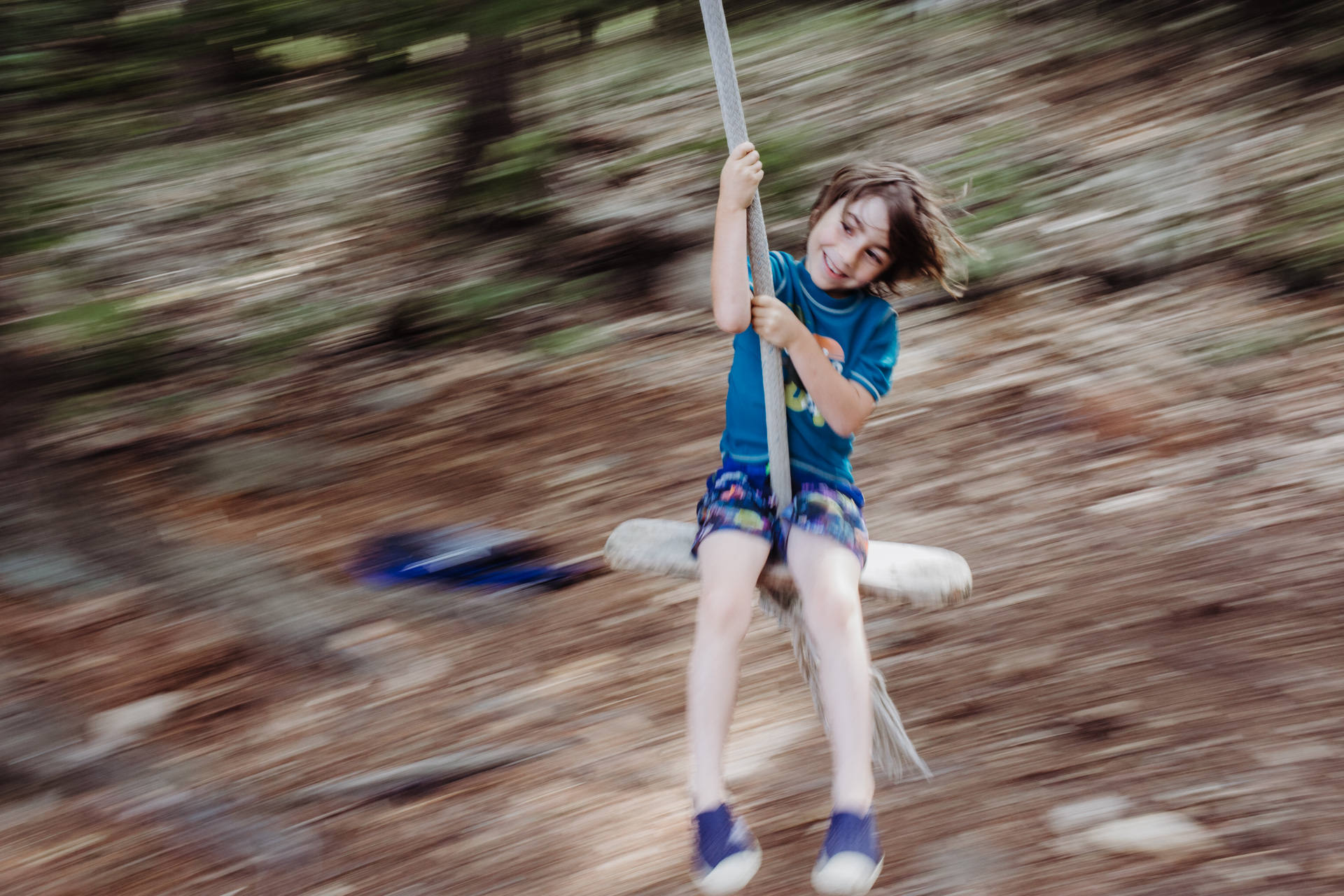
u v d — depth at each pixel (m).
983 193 7.26
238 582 4.31
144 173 4.75
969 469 4.88
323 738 3.53
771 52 9.33
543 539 4.63
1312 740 3.03
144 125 4.49
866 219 2.66
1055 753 3.14
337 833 3.13
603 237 7.13
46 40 4.11
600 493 4.97
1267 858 2.69
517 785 3.27
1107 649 3.56
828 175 7.68
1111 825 2.85
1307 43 8.13
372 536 4.68
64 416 5.44
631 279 6.93
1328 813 2.79
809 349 2.62
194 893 2.95
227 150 5.00
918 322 6.27
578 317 6.65
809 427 2.78
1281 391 5.14
